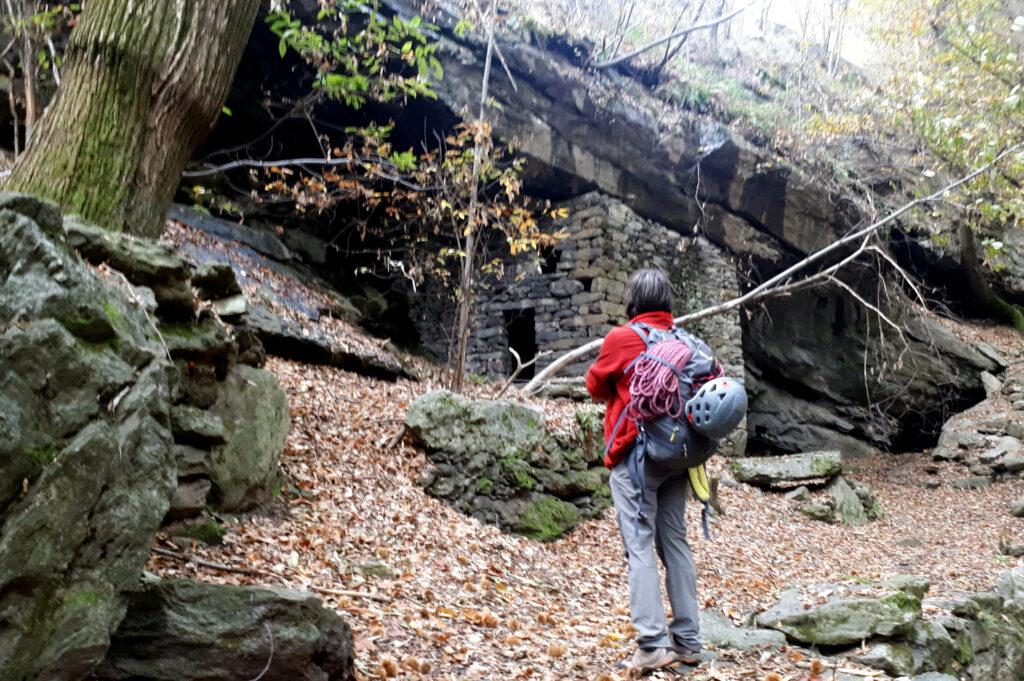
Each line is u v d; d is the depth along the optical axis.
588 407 8.74
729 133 12.80
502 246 12.30
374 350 8.48
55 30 6.81
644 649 3.17
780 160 13.45
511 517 5.96
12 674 1.75
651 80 13.23
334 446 5.64
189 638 2.31
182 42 4.32
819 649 3.88
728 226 13.38
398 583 4.07
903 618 3.94
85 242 3.50
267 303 7.82
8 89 7.78
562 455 6.72
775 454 16.12
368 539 4.55
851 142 15.27
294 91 9.87
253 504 4.33
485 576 4.64
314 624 2.61
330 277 11.40
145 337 2.38
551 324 11.61
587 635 3.93
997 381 16.45
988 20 13.98
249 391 4.51
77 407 2.00
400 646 3.25
